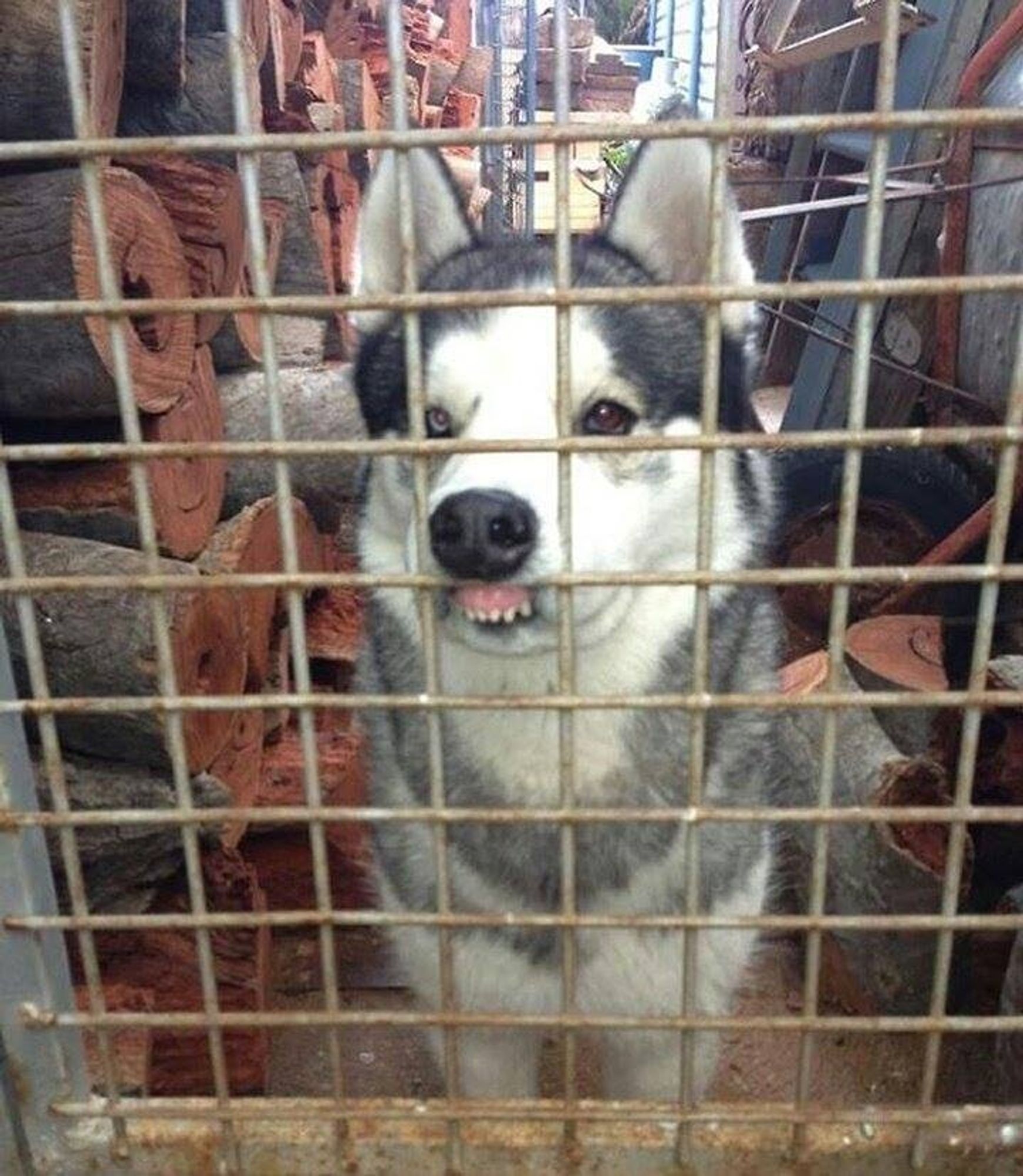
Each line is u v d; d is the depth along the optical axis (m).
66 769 0.62
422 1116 0.45
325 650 0.95
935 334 1.23
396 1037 0.75
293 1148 0.46
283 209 1.11
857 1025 0.42
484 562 0.44
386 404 0.59
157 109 0.84
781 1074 0.72
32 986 0.43
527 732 0.55
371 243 0.58
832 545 1.24
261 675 0.80
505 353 0.54
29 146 0.33
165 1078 0.66
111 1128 0.47
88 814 0.41
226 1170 0.46
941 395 1.23
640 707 0.39
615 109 3.80
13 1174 0.45
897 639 0.99
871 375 1.29
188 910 0.65
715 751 0.56
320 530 1.02
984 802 0.78
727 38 0.32
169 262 0.69
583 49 3.71
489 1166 0.46
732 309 0.59
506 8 4.67
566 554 0.38
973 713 0.38
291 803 0.78
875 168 0.33
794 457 1.25
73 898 0.42
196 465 0.75
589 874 0.56
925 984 0.72
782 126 0.32
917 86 1.28
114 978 0.64
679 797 0.56
